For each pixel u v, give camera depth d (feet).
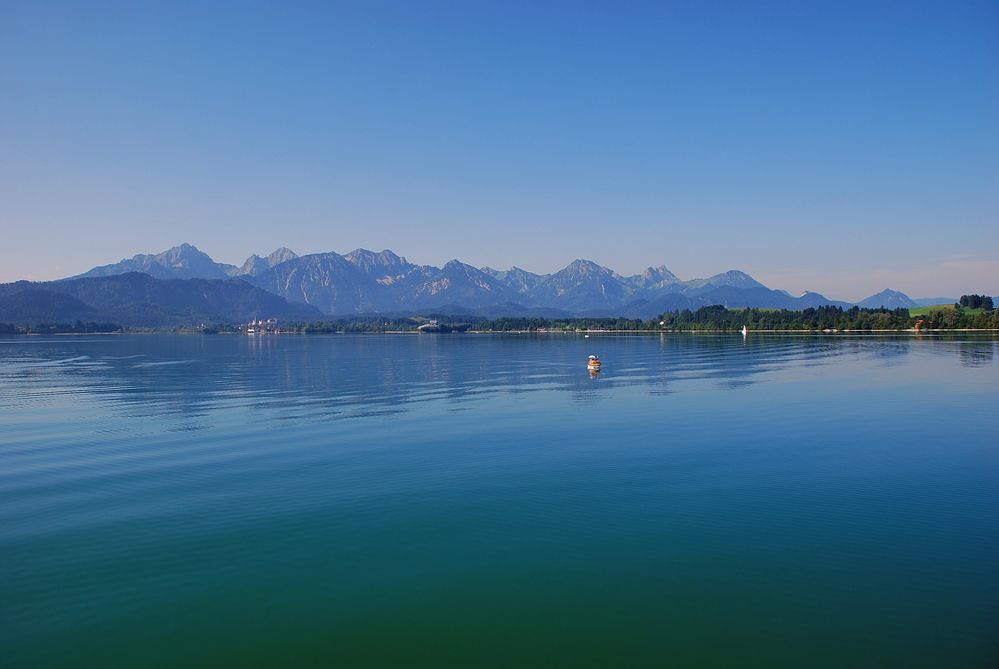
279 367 451.94
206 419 215.72
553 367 429.38
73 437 186.80
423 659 71.00
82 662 71.36
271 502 121.19
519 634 75.25
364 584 87.51
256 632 76.48
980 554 94.84
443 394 282.15
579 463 149.48
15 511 117.29
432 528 107.24
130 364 495.00
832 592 83.82
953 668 68.08
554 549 98.17
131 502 121.70
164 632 76.79
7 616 80.53
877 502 119.34
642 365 431.84
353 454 160.04
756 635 74.28
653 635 74.54
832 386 298.56
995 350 527.40
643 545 99.30
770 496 123.13
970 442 171.63
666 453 159.53
